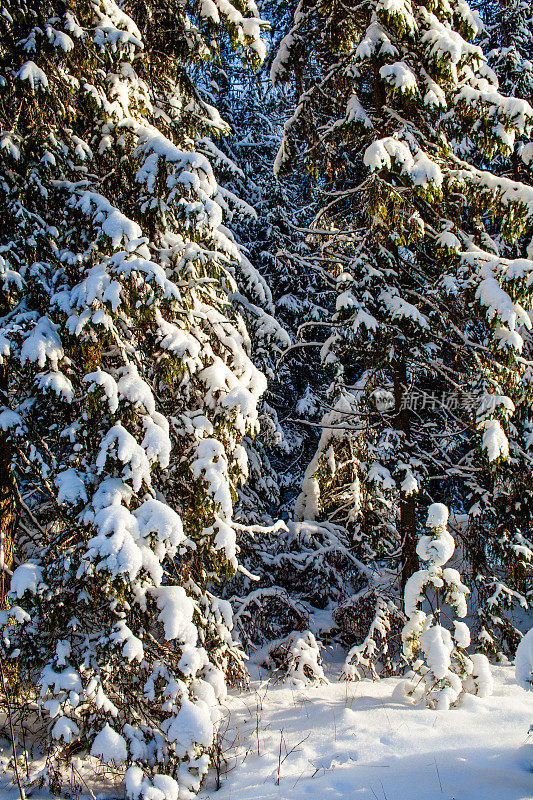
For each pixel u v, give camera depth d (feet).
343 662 23.31
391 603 23.07
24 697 13.97
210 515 15.38
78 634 13.30
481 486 23.99
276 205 36.01
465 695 17.47
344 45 25.32
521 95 31.76
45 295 13.67
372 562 28.71
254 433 16.76
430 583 18.44
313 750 14.76
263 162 39.27
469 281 21.38
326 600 26.91
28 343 12.38
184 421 15.58
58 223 14.49
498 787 12.21
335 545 26.58
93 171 15.71
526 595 24.06
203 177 15.33
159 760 12.57
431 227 23.45
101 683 12.57
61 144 14.20
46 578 12.54
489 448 20.16
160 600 13.32
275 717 17.17
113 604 13.06
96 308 12.84
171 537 12.56
